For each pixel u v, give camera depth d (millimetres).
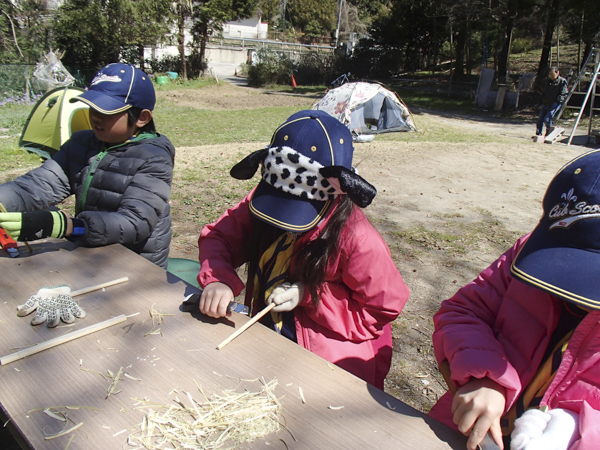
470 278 4375
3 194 2164
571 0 21453
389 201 6930
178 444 1064
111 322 1521
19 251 2066
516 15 23250
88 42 24281
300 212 1532
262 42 43375
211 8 27391
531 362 1304
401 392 2738
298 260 1687
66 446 1040
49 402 1175
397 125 14539
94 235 2068
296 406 1202
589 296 1025
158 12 25688
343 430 1128
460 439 1135
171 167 2414
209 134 12453
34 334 1463
